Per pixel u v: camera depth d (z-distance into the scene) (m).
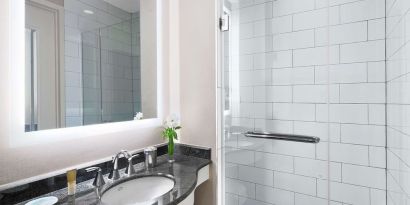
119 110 1.37
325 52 1.40
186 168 1.32
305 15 1.45
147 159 1.31
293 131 1.50
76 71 1.15
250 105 1.61
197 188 1.55
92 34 1.24
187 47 1.59
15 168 0.90
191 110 1.58
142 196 1.16
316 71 1.42
